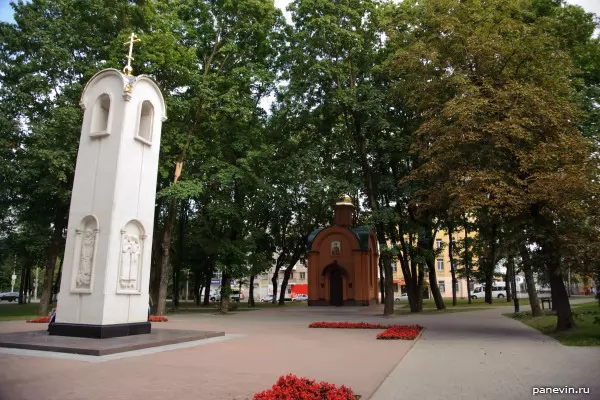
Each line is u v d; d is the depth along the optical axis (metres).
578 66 21.48
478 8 17.92
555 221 15.12
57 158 21.34
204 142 27.88
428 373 8.97
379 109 24.45
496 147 15.38
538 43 16.22
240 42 29.31
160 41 23.72
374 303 44.53
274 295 54.03
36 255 26.06
